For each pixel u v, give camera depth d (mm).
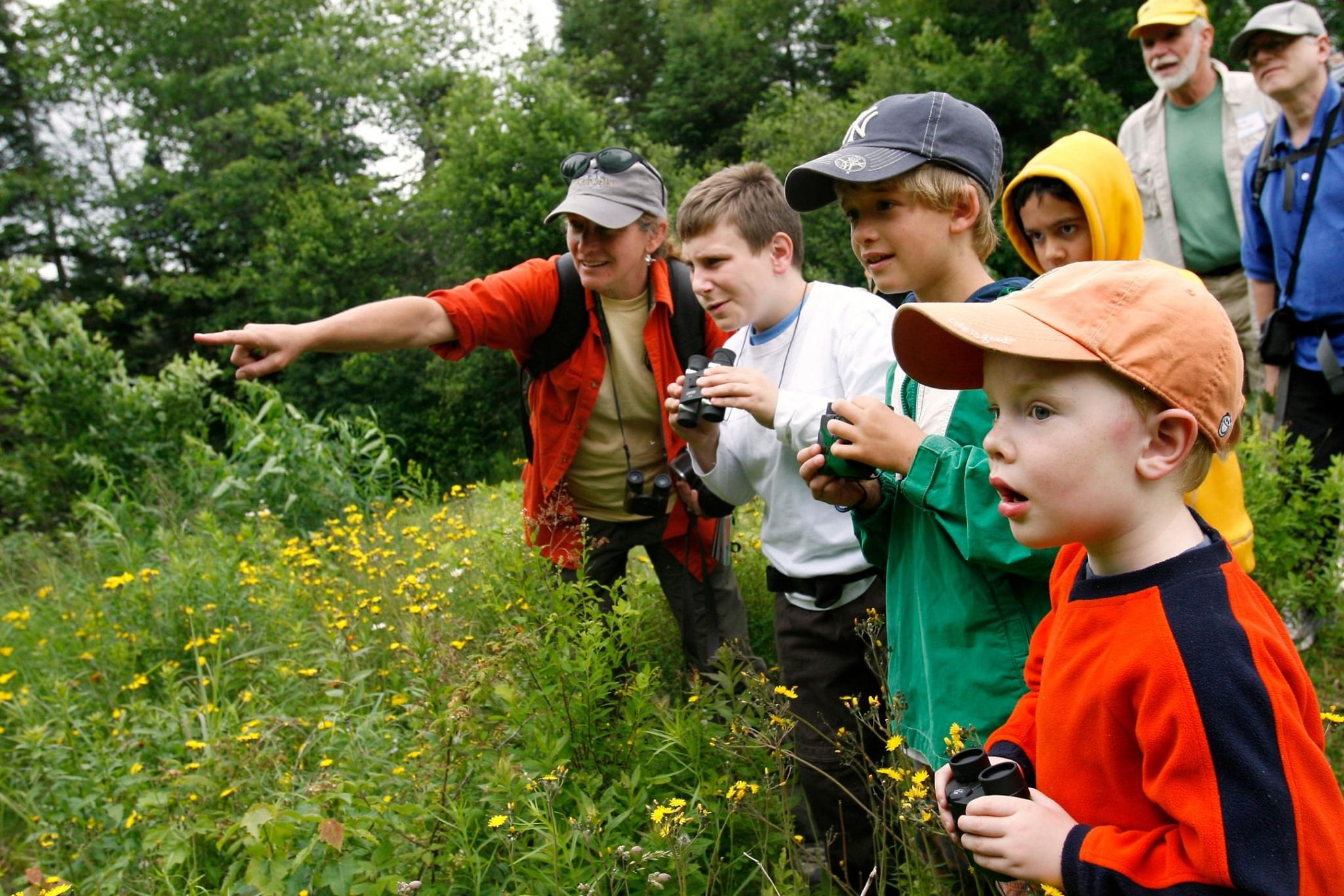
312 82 24484
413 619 3051
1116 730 1306
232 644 4488
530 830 2352
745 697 2332
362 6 25875
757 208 2607
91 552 6973
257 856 2332
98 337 10039
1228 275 4906
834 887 2486
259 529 6844
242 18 25797
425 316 3150
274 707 3670
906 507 2025
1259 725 1165
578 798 2408
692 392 2619
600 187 3176
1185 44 4707
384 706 3484
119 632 4523
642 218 3250
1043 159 2537
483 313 3215
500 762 2297
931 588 1948
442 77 24938
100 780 3074
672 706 3340
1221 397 1281
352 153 25266
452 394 17156
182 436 9477
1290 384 4227
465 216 16938
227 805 2836
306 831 2445
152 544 6891
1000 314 1335
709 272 2639
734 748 2312
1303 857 1129
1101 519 1298
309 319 20078
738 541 4148
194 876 2543
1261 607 1284
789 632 2596
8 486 9617
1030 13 16297
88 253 26359
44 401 9547
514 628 2732
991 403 1378
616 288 3332
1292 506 3695
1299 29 3982
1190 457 1306
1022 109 15430
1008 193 2654
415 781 2512
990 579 1875
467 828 2396
